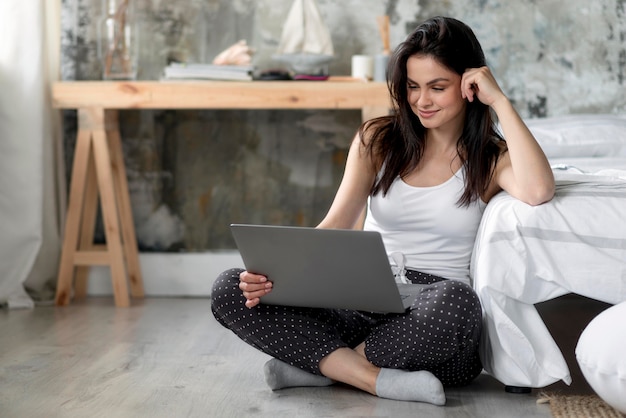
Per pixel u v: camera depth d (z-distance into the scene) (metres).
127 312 3.97
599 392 2.07
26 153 4.14
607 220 2.25
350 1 4.44
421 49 2.36
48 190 4.27
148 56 4.49
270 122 4.52
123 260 4.17
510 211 2.28
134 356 2.98
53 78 4.30
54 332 3.46
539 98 4.45
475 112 2.44
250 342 2.45
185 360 2.91
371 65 4.25
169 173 4.54
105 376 2.68
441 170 2.47
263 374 2.68
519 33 4.44
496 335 2.25
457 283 2.25
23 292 4.14
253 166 4.54
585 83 4.45
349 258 2.15
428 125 2.39
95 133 4.13
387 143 2.51
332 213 2.52
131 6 4.18
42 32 4.15
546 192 2.27
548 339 2.25
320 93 4.05
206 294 4.52
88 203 4.32
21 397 2.42
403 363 2.33
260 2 4.46
